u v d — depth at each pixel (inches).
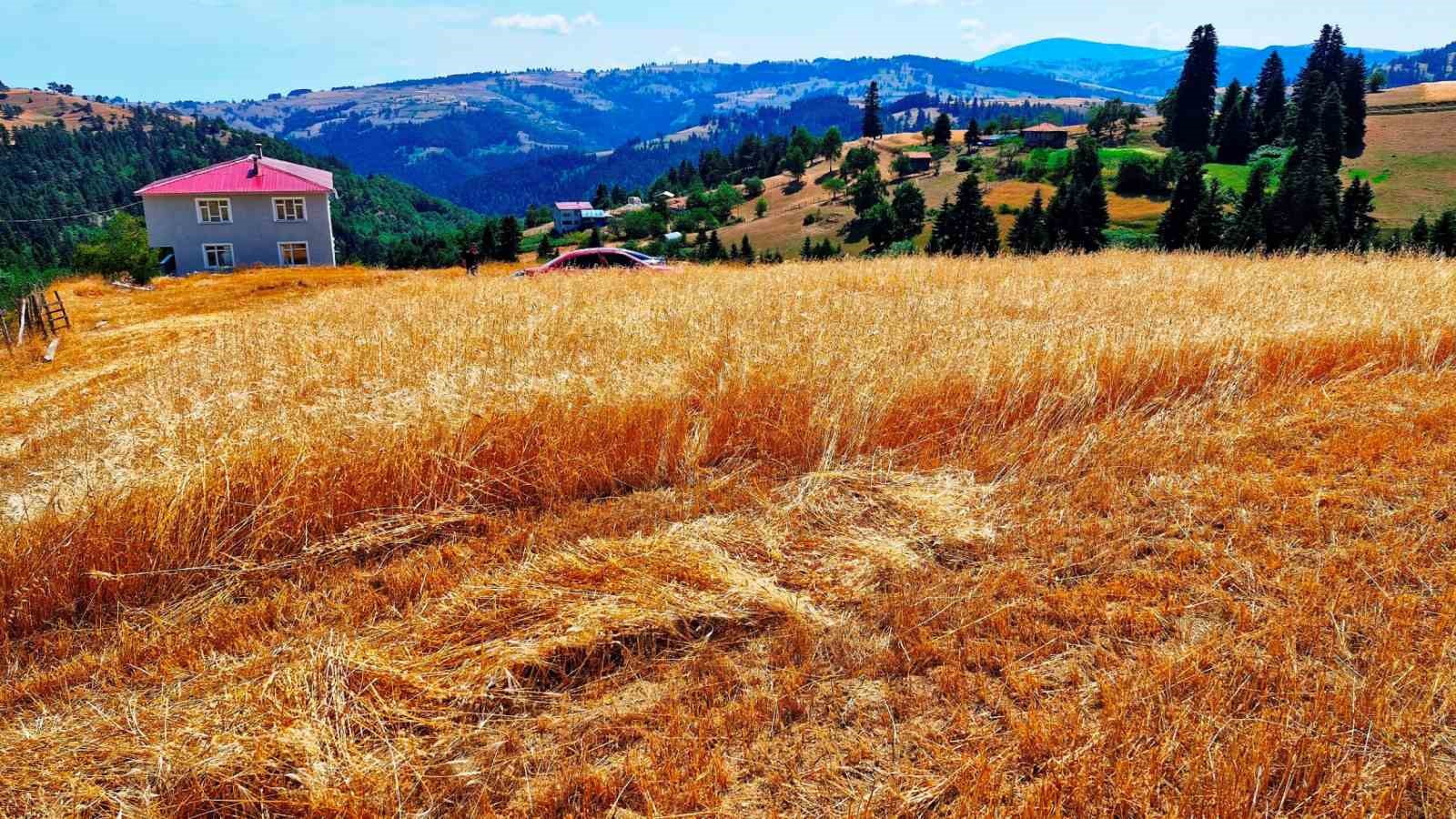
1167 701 131.1
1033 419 259.0
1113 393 286.2
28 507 191.5
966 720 130.4
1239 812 107.3
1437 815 110.2
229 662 153.8
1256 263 678.5
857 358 291.1
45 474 220.7
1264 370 307.6
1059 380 282.4
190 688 144.6
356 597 175.6
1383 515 191.0
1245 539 183.3
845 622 160.2
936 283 577.0
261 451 209.6
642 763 125.6
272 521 193.9
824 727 132.5
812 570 180.1
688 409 255.8
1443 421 249.6
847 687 141.9
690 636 158.9
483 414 234.5
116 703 143.2
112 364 567.5
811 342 322.7
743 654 153.3
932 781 118.9
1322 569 168.4
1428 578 163.5
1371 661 137.8
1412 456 222.5
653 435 240.8
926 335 335.0
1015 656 146.2
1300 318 354.0
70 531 181.6
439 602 168.4
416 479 213.5
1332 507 196.5
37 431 329.4
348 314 544.7
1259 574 167.9
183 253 1798.7
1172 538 188.1
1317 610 153.8
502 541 199.2
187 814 117.9
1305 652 142.9
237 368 356.8
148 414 270.5
